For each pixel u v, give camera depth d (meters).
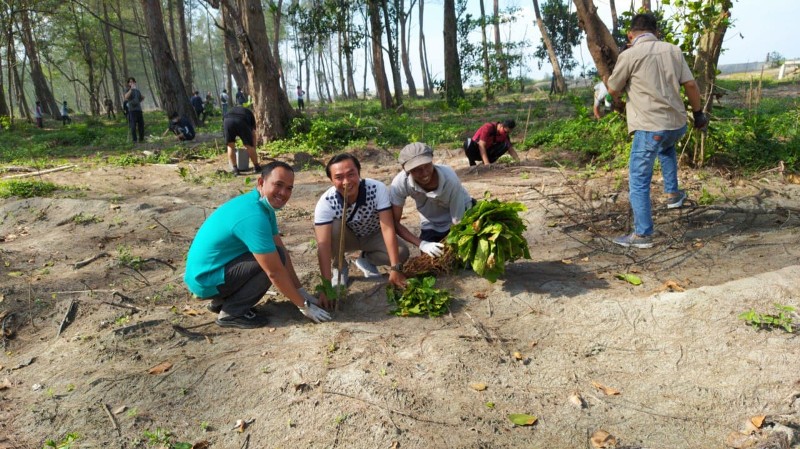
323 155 11.64
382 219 4.12
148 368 3.42
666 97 4.41
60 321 4.14
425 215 4.51
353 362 3.30
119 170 10.73
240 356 3.47
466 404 2.93
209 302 4.36
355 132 12.61
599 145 8.79
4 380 3.45
